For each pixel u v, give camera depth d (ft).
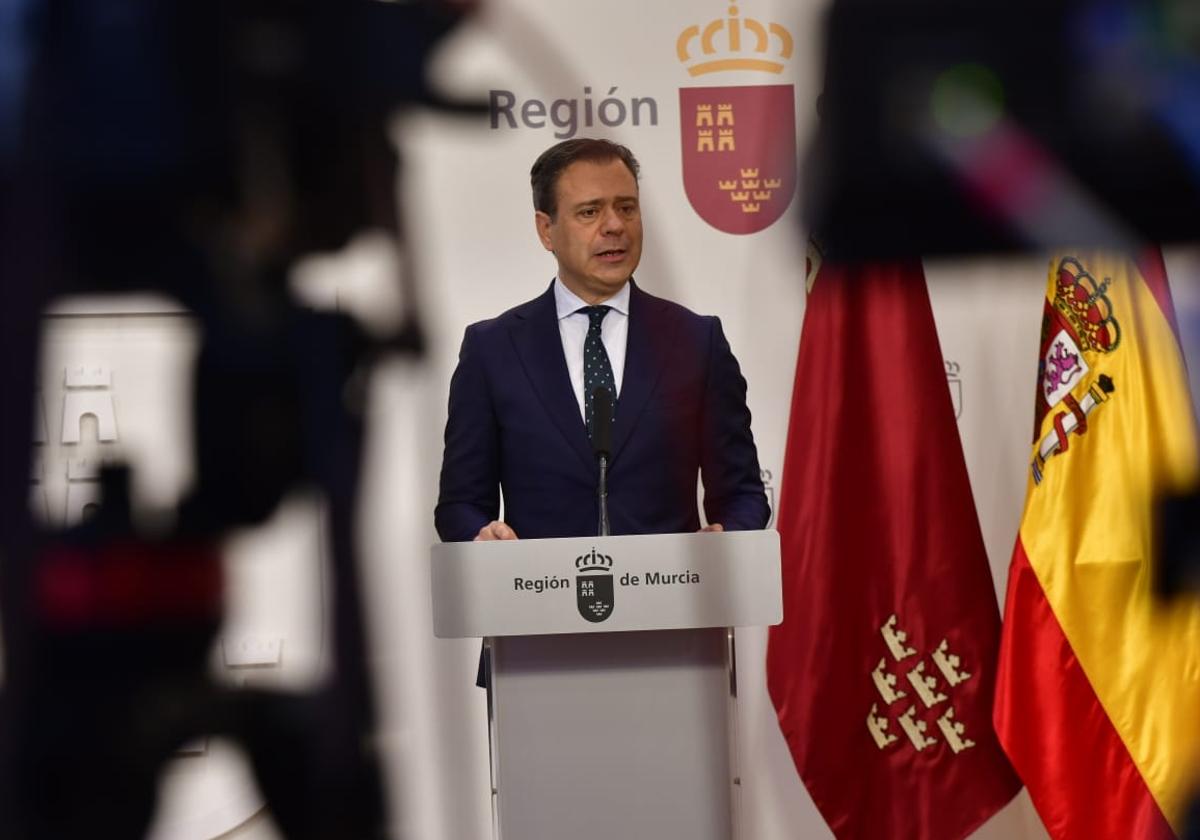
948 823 41.57
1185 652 39.91
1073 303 41.98
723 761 28.07
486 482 39.96
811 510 42.09
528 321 40.91
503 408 40.09
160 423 41.65
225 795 41.37
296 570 41.91
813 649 41.73
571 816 27.99
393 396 42.50
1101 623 40.14
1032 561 40.75
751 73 43.55
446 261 42.73
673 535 27.43
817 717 41.65
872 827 41.73
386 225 42.70
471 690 42.16
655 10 43.27
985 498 43.60
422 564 42.27
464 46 42.91
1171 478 40.52
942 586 41.88
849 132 43.60
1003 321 43.73
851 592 42.09
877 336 42.63
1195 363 42.78
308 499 41.98
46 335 41.47
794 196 43.37
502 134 42.93
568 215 41.34
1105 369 41.27
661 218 43.27
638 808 28.02
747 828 42.60
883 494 42.22
